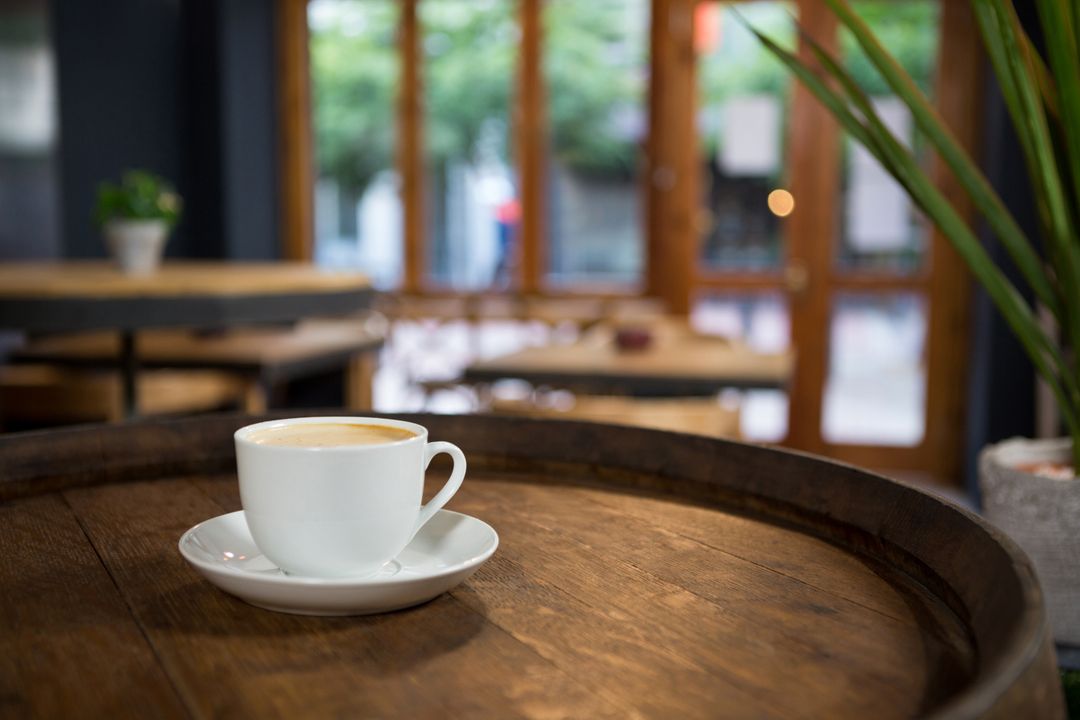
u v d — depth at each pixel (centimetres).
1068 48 132
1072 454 168
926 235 516
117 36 571
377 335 411
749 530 82
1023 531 147
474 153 595
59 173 552
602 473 99
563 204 585
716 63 539
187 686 51
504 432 103
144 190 306
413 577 59
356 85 606
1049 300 147
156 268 343
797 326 536
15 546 75
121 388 307
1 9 482
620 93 569
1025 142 139
